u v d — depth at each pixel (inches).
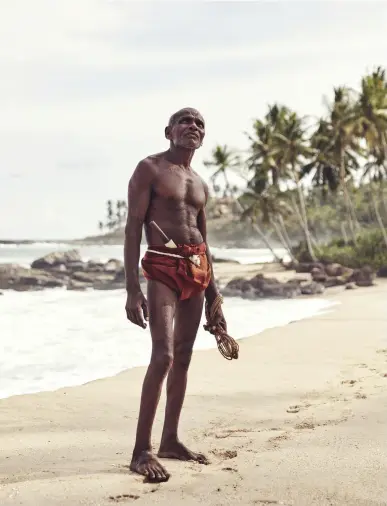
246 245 7204.7
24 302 1087.0
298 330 509.4
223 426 209.8
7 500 129.3
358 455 156.3
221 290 1167.0
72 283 1635.1
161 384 153.8
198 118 162.9
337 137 1800.0
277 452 164.7
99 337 554.6
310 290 1122.0
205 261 163.3
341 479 139.2
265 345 428.8
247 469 150.7
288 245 2181.3
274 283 1193.4
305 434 183.2
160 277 156.3
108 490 135.0
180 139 161.2
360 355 362.9
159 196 158.9
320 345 417.7
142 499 131.0
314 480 139.5
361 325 532.1
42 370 386.9
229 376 314.8
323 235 3612.2
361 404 219.5
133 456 153.8
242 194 2207.2
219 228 7317.9
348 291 1146.0
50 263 2094.0
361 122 1723.7
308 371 318.7
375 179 2041.1
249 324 620.4
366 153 1975.9
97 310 893.2
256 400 253.3
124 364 403.5
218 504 127.4
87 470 154.3
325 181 2033.7
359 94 1737.2
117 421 227.8
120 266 2007.9
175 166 162.4
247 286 1169.4
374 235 1963.6
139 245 159.8
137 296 156.4
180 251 157.5
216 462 162.1
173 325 171.5
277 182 2134.6
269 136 2005.4
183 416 227.8
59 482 139.9
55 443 190.4
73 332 600.4
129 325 659.4
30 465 163.2
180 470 152.3
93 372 377.4
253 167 2111.2
